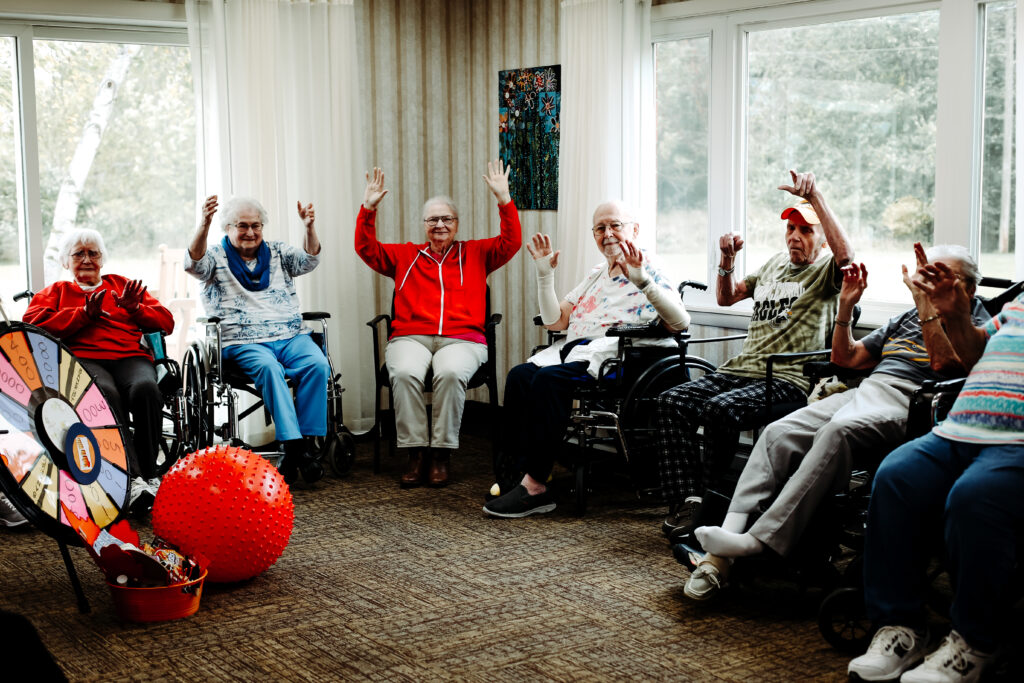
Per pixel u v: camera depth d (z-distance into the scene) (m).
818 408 3.27
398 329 4.79
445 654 2.81
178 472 3.27
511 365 5.69
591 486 4.50
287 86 5.11
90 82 5.02
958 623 2.53
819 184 4.41
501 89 5.56
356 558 3.59
